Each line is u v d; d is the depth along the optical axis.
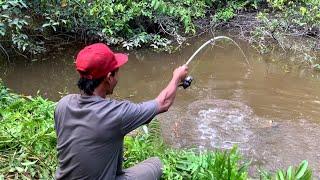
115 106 2.73
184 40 9.14
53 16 8.28
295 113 6.16
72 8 8.44
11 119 4.40
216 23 9.82
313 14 9.30
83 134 2.71
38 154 3.92
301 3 9.85
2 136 4.02
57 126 2.85
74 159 2.74
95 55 2.70
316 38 9.23
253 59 8.38
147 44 8.93
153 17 9.16
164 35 9.33
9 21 7.41
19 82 7.38
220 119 5.86
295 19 9.45
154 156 3.87
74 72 7.83
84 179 2.75
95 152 2.71
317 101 6.57
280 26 9.48
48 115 4.62
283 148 5.20
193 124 5.70
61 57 8.28
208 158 3.87
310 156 5.05
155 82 7.45
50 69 7.88
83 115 2.73
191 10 9.70
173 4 9.17
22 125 4.23
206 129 5.57
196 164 3.78
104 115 2.70
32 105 4.82
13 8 7.54
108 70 2.73
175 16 9.29
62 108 2.82
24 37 7.73
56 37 8.71
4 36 8.04
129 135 4.52
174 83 3.00
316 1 9.32
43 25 7.86
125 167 3.84
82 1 8.26
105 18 8.50
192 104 6.31
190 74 7.61
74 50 8.55
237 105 6.31
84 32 8.81
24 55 8.16
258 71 7.79
